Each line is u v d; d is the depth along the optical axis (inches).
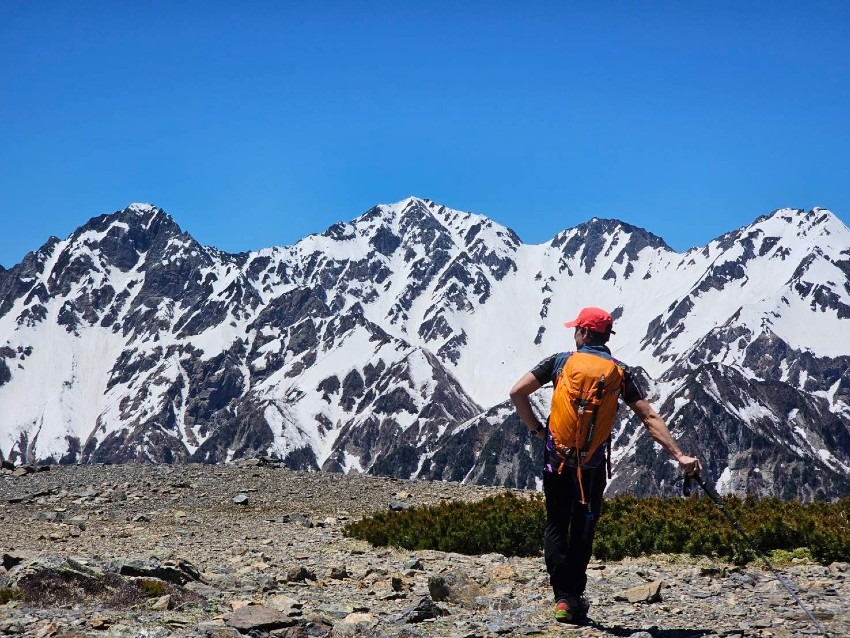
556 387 352.5
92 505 1045.8
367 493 1185.4
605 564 579.8
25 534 783.7
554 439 348.5
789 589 337.7
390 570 568.1
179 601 411.8
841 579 467.5
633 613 387.5
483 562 614.5
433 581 450.0
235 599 441.4
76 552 636.7
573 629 349.1
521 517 682.8
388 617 405.7
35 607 391.9
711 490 345.1
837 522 583.2
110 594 416.5
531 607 406.3
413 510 821.2
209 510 1031.0
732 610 384.2
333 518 976.3
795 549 569.3
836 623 346.9
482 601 431.2
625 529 620.7
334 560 638.5
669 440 345.7
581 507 350.0
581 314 367.2
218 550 689.6
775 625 347.6
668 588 456.1
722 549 573.9
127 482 1220.5
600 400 342.0
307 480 1275.8
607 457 348.8
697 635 333.7
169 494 1135.0
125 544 716.0
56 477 1280.8
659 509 678.5
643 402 350.3
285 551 693.3
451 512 767.7
